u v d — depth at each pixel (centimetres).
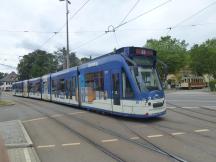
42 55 10731
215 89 5584
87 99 2166
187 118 1634
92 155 912
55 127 1521
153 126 1401
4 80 16762
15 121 1811
